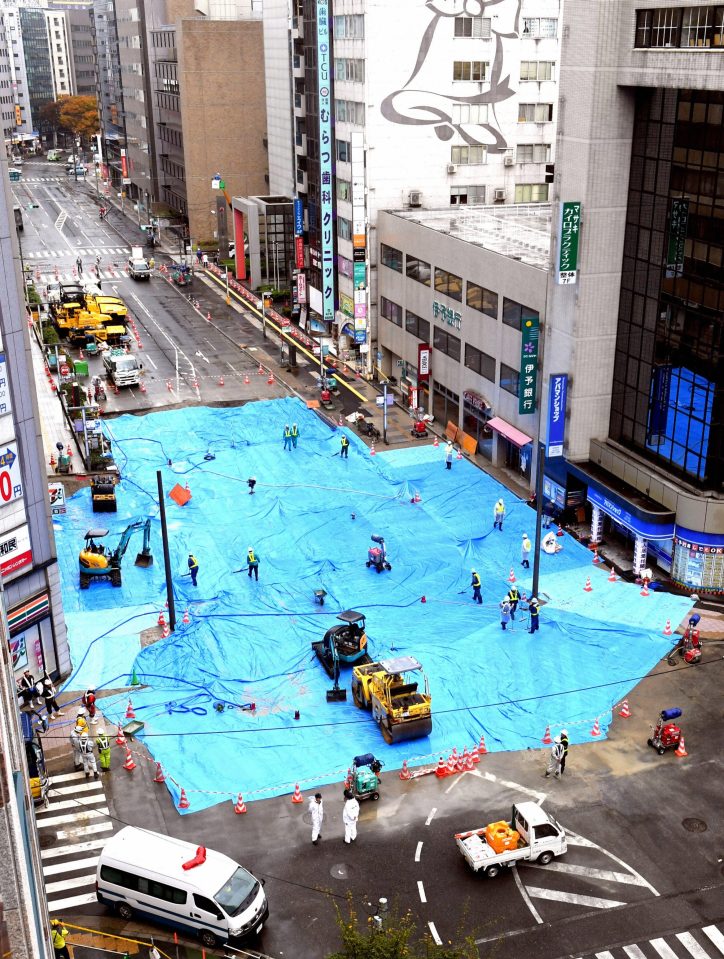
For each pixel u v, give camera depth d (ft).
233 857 109.29
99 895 102.53
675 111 155.02
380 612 161.58
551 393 182.60
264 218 380.58
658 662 146.10
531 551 179.22
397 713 126.93
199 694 140.87
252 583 171.53
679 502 161.79
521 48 274.16
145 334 331.57
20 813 56.75
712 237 150.10
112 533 190.90
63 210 589.73
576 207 169.58
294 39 306.96
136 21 542.16
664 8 150.82
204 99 457.68
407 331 258.16
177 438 239.09
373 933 84.89
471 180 282.36
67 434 241.14
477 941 97.14
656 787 119.75
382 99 263.08
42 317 351.25
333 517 196.24
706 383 156.46
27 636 139.03
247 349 313.12
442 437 237.25
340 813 116.16
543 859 107.34
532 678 142.61
